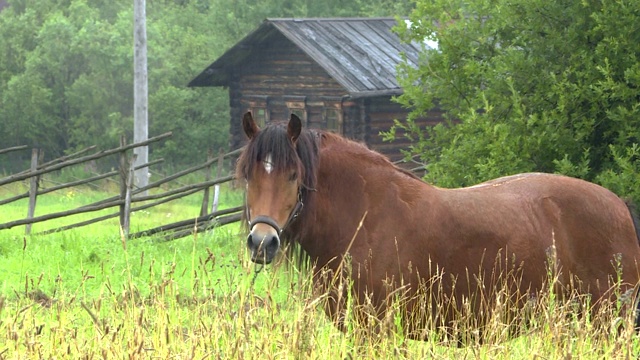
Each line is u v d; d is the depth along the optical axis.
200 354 5.50
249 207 5.84
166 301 6.55
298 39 29.72
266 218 5.64
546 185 6.67
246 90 33.22
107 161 40.62
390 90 27.69
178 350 5.69
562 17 11.37
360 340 5.70
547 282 6.44
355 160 6.18
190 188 17.23
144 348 5.43
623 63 10.74
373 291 5.99
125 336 5.90
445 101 12.25
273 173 5.69
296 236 5.97
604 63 10.80
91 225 21.08
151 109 40.50
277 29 30.72
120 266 11.78
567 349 5.53
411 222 6.11
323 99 30.50
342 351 5.51
